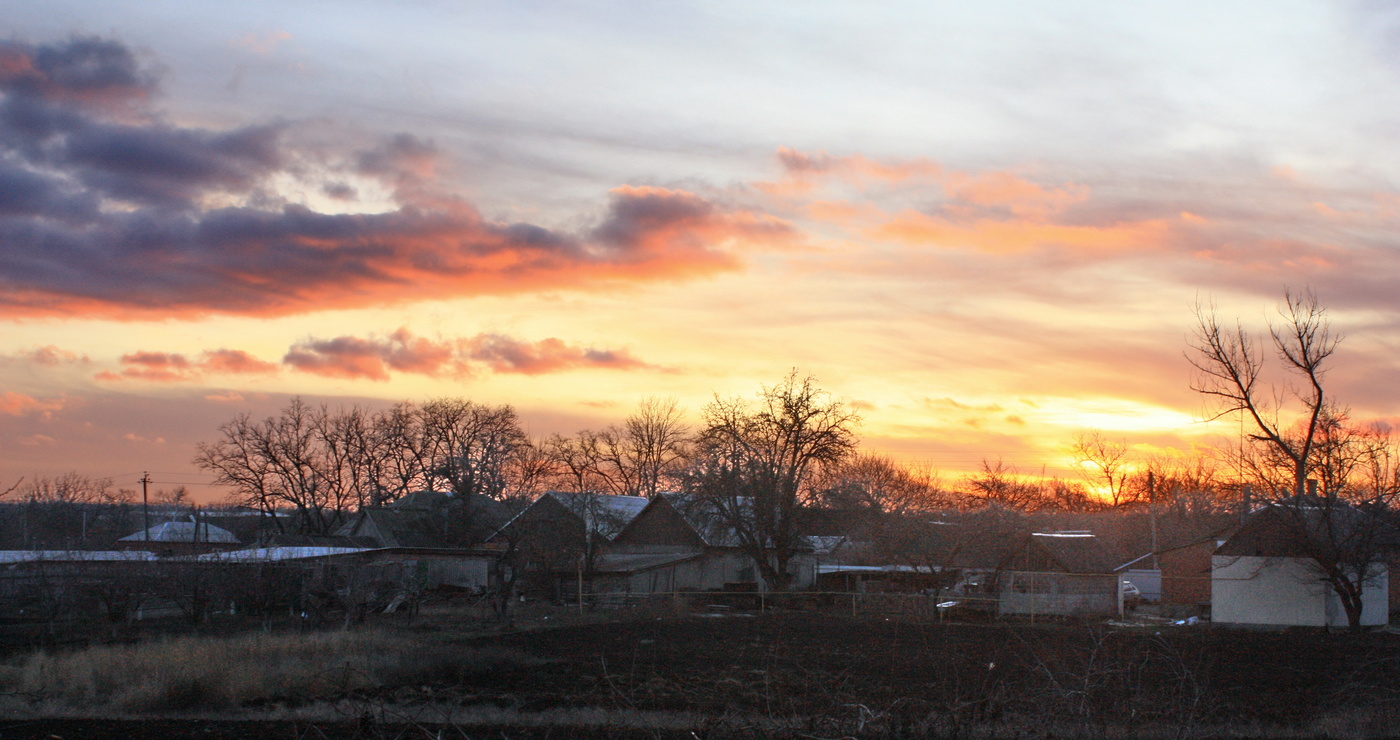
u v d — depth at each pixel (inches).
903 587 2126.0
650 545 2568.9
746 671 1007.6
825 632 1461.6
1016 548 2087.8
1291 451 1660.9
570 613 1865.2
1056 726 591.2
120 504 3764.8
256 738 655.8
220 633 1411.2
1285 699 868.6
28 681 906.1
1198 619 1878.7
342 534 3009.4
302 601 1674.5
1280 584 1710.1
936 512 2578.7
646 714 743.7
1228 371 1713.8
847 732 573.0
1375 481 1581.0
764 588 2303.2
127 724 719.7
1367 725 705.0
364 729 611.5
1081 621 1744.6
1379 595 1758.1
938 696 828.0
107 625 1546.5
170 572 1581.0
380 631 1338.6
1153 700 709.3
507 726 705.6
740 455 2246.6
